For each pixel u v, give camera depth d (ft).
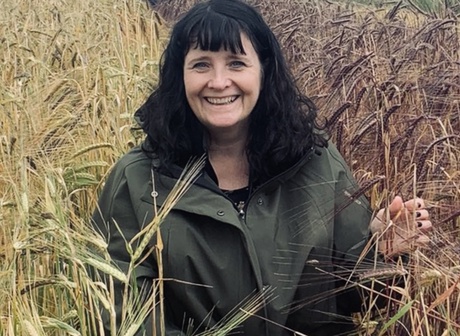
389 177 10.23
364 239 9.43
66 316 7.77
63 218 7.75
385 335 9.06
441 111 13.87
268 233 9.05
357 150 11.61
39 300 8.96
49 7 29.22
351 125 12.98
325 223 9.15
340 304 10.06
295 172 9.30
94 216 9.62
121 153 12.44
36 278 7.83
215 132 9.31
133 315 7.25
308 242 9.07
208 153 9.46
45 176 8.45
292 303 9.13
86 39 22.67
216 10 9.05
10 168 9.96
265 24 9.31
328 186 9.31
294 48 21.40
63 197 10.51
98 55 19.21
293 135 9.18
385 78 15.69
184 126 9.30
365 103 13.99
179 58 9.28
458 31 20.10
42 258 8.90
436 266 7.86
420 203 8.69
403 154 10.93
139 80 17.10
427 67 16.21
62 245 7.72
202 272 8.97
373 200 10.42
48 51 19.08
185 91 9.26
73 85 14.92
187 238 8.95
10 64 17.47
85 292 7.57
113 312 6.92
